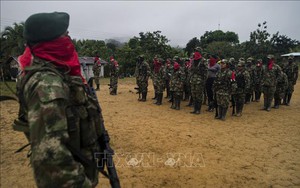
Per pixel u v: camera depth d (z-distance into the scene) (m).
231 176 4.23
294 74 10.27
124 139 6.00
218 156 5.05
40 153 1.10
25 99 1.22
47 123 1.12
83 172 1.21
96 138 1.51
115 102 10.80
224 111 7.86
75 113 1.32
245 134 6.50
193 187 3.88
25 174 4.18
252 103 11.05
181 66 10.14
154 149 5.38
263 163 4.75
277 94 9.79
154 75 11.44
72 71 1.35
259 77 11.05
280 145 5.72
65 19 1.35
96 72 14.26
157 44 26.30
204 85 8.54
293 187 3.90
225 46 28.23
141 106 10.00
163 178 4.14
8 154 4.97
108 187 3.82
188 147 5.52
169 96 12.07
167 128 6.94
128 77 25.92
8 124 7.06
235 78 8.32
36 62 1.27
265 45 25.61
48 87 1.17
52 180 1.12
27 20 1.28
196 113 8.74
